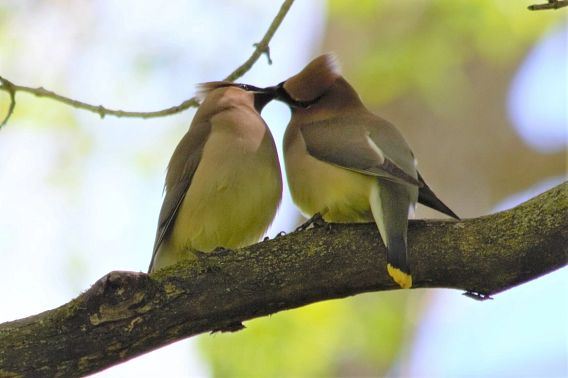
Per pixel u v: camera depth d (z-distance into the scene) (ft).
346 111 38.29
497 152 63.05
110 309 29.30
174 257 37.37
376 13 59.57
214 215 36.09
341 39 61.00
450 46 57.93
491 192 62.95
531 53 62.54
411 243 30.83
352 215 35.27
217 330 31.22
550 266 30.27
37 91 38.70
